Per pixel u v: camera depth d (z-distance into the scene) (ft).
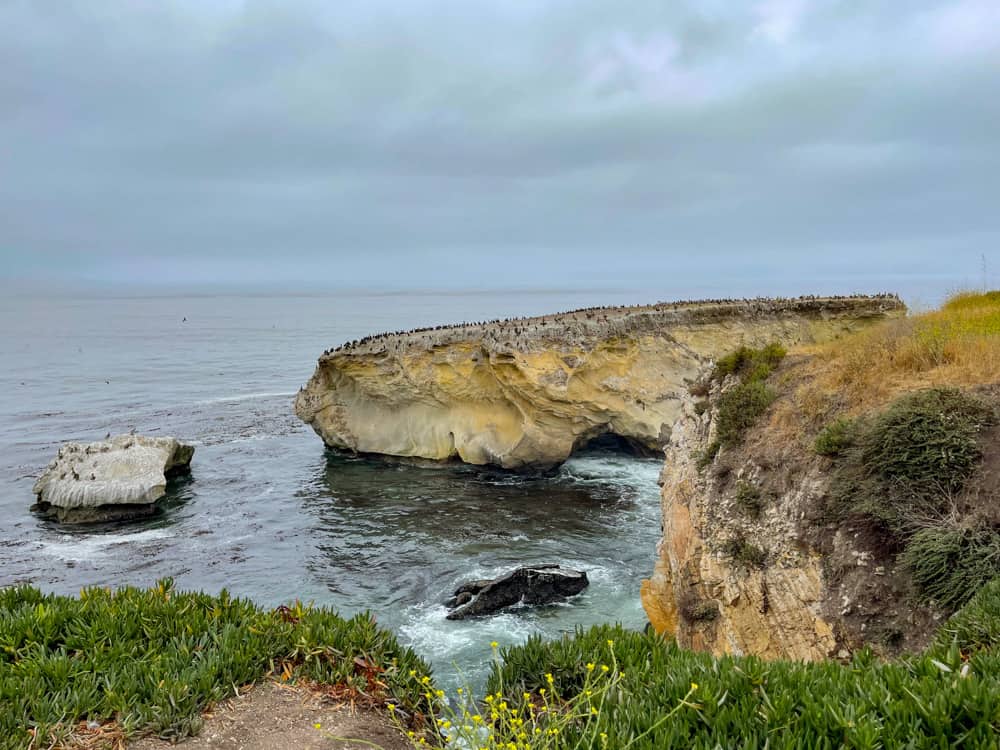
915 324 61.16
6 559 84.74
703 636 47.37
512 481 116.26
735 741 16.66
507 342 112.37
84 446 109.81
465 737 20.04
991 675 17.97
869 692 17.70
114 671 23.39
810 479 43.01
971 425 37.40
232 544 90.02
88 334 540.52
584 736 17.22
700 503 51.60
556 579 73.00
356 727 22.50
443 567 81.41
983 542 32.48
